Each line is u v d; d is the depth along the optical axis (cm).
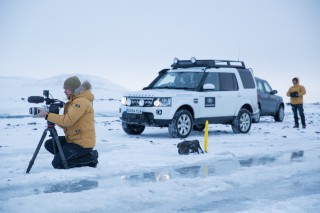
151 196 487
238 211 436
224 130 1464
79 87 648
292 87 1581
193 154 831
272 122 1934
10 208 426
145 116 1131
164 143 1020
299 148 964
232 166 712
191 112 1190
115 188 522
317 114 2758
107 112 2575
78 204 443
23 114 2292
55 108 627
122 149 902
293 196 509
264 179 600
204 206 455
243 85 1336
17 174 605
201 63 1280
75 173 608
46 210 422
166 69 1336
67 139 659
